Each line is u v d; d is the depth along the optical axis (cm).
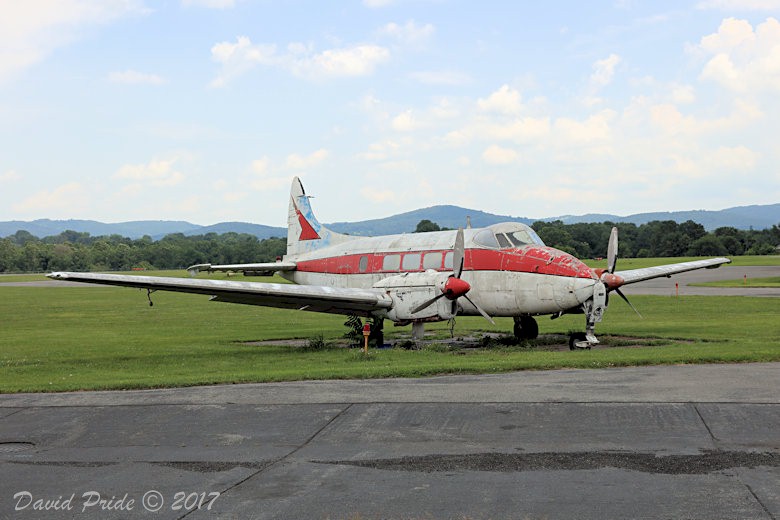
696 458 870
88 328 3262
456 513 732
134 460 952
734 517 695
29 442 1062
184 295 6656
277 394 1332
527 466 866
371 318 2264
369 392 1314
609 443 942
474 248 2211
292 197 2995
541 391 1260
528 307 2102
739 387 1241
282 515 744
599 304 1981
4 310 4538
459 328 2950
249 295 2003
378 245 2530
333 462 911
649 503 738
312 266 2752
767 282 5897
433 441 984
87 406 1285
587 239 15038
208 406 1249
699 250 15312
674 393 1205
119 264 17362
